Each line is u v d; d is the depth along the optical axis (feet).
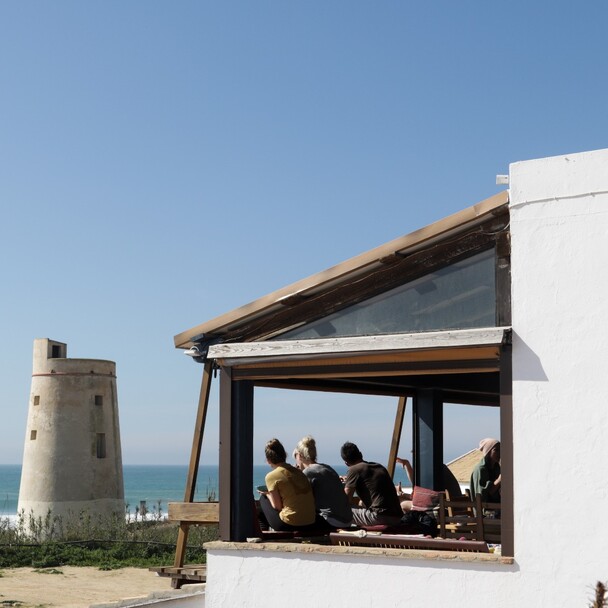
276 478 30.55
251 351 29.37
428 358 26.53
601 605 20.61
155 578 60.13
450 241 26.89
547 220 24.86
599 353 23.84
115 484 122.42
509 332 25.08
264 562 28.02
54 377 119.65
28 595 51.75
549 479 24.14
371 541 27.27
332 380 37.42
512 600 24.26
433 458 40.06
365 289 28.25
